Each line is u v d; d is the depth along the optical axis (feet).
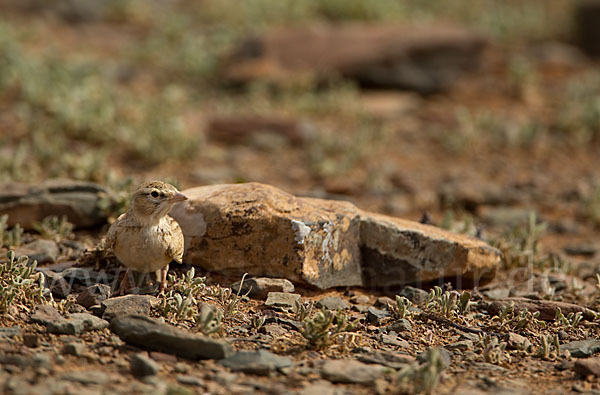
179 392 48.39
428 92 179.93
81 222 84.79
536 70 201.05
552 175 135.85
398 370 55.72
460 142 145.38
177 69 190.29
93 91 152.56
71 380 50.26
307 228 70.79
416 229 77.36
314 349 59.06
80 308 62.75
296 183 124.88
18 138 131.44
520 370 58.29
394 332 64.80
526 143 149.89
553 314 70.59
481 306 72.54
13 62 168.55
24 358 52.26
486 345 62.44
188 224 72.59
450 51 183.73
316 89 176.65
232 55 186.60
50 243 77.97
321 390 50.96
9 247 77.61
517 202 119.65
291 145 144.46
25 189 85.10
